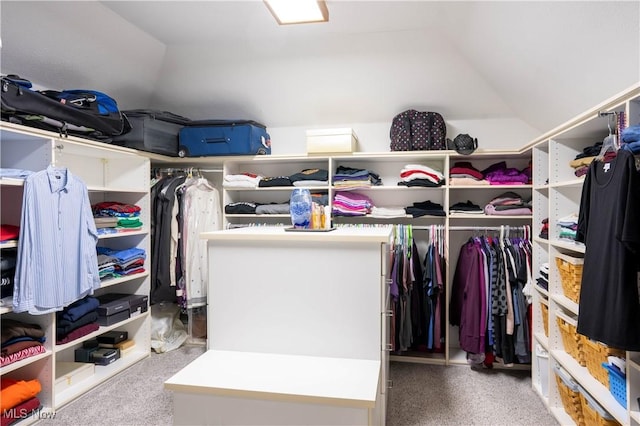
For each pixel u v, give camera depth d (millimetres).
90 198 3021
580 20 1662
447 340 2861
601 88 1957
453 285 2939
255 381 1417
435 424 2045
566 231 2031
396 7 2342
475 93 2938
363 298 1600
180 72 3094
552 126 2752
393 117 3234
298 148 3447
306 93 3137
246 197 3549
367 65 2850
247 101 3291
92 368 2547
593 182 1560
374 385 1379
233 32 2652
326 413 1309
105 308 2627
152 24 2549
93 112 2402
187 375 1471
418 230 3252
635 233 1259
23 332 2053
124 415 2135
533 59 2168
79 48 2496
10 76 2002
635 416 1414
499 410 2193
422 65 2805
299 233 1680
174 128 3146
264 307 1688
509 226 2955
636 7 1417
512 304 2598
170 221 3012
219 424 1392
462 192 3186
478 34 2330
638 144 1294
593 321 1461
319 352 1646
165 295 3014
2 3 1997
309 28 2592
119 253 2814
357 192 3277
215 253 1733
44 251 2049
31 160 2219
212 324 1741
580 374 1853
